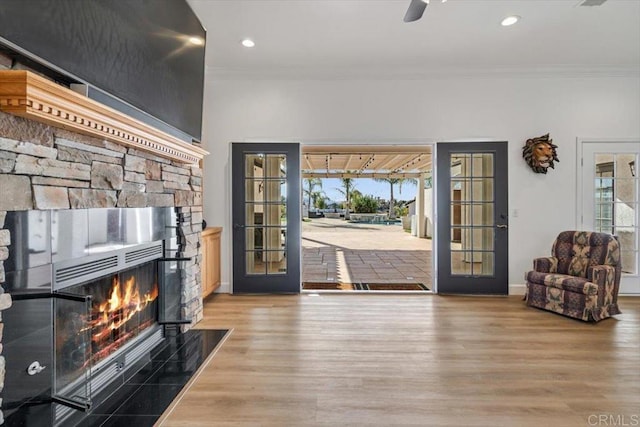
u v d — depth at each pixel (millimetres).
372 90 4336
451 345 2754
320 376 2252
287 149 4359
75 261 1764
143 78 2094
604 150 4277
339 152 6945
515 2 2893
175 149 2521
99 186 1866
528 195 4305
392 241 10453
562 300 3492
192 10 2783
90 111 1576
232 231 4371
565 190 4293
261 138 4375
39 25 1354
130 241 2258
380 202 20500
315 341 2828
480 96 4301
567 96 4270
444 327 3158
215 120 4383
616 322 3303
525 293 4090
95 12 1665
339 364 2420
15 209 1353
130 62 1958
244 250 4379
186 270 3012
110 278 2160
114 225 2082
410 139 4324
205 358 2482
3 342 1407
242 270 4367
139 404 1916
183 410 1873
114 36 1812
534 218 4305
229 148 4391
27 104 1272
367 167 11609
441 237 4340
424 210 11625
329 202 21062
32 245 1482
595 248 3635
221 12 3012
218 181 4402
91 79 1645
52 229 1594
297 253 4379
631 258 4305
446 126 4320
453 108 4312
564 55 3887
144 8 2092
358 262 6777
